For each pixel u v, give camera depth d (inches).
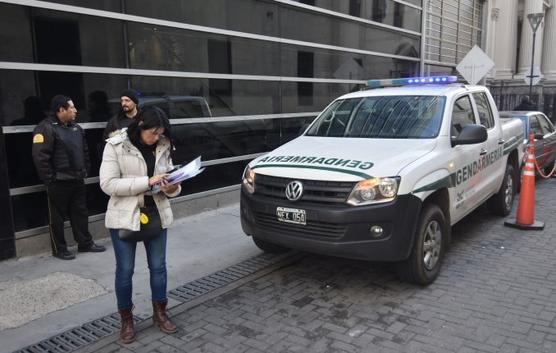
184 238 249.6
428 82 258.8
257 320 163.2
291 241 178.2
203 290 187.6
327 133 225.1
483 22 840.3
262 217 188.2
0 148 204.2
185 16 280.4
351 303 174.4
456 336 148.6
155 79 265.9
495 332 150.4
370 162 176.7
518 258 216.1
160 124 137.3
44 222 222.2
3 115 204.2
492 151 249.8
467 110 234.4
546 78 1160.8
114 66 244.2
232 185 322.3
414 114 215.2
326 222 169.0
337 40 427.8
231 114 319.6
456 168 201.9
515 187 298.0
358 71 466.6
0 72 202.1
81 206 222.1
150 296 181.8
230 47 314.0
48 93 218.4
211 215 293.0
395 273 199.8
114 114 245.4
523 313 162.7
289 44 368.2
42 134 203.9
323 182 171.8
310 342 148.2
